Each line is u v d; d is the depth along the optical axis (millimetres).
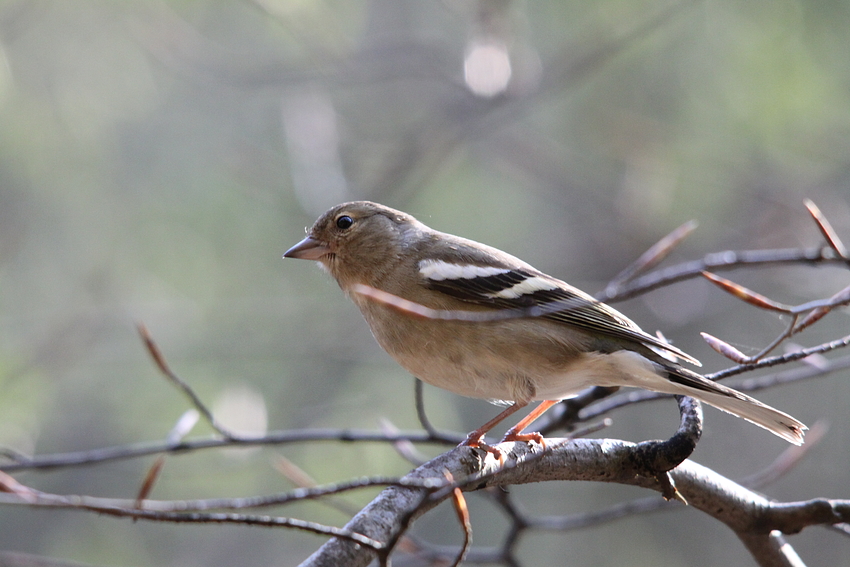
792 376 7301
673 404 15078
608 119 14805
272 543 14188
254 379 14586
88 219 15523
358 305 6902
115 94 15773
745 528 5676
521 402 6051
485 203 15953
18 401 12016
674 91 14656
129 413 13922
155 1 14562
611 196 15711
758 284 14625
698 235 14938
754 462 14281
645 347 6141
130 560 13352
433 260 6633
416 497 4527
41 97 15156
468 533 3848
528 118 15734
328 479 11219
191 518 3859
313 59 14148
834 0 13125
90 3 15312
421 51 15391
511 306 6344
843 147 13742
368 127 16344
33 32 15133
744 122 13844
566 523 7180
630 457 5320
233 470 11195
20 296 15047
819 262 6336
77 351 14586
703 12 14188
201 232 15602
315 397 14547
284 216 15648
